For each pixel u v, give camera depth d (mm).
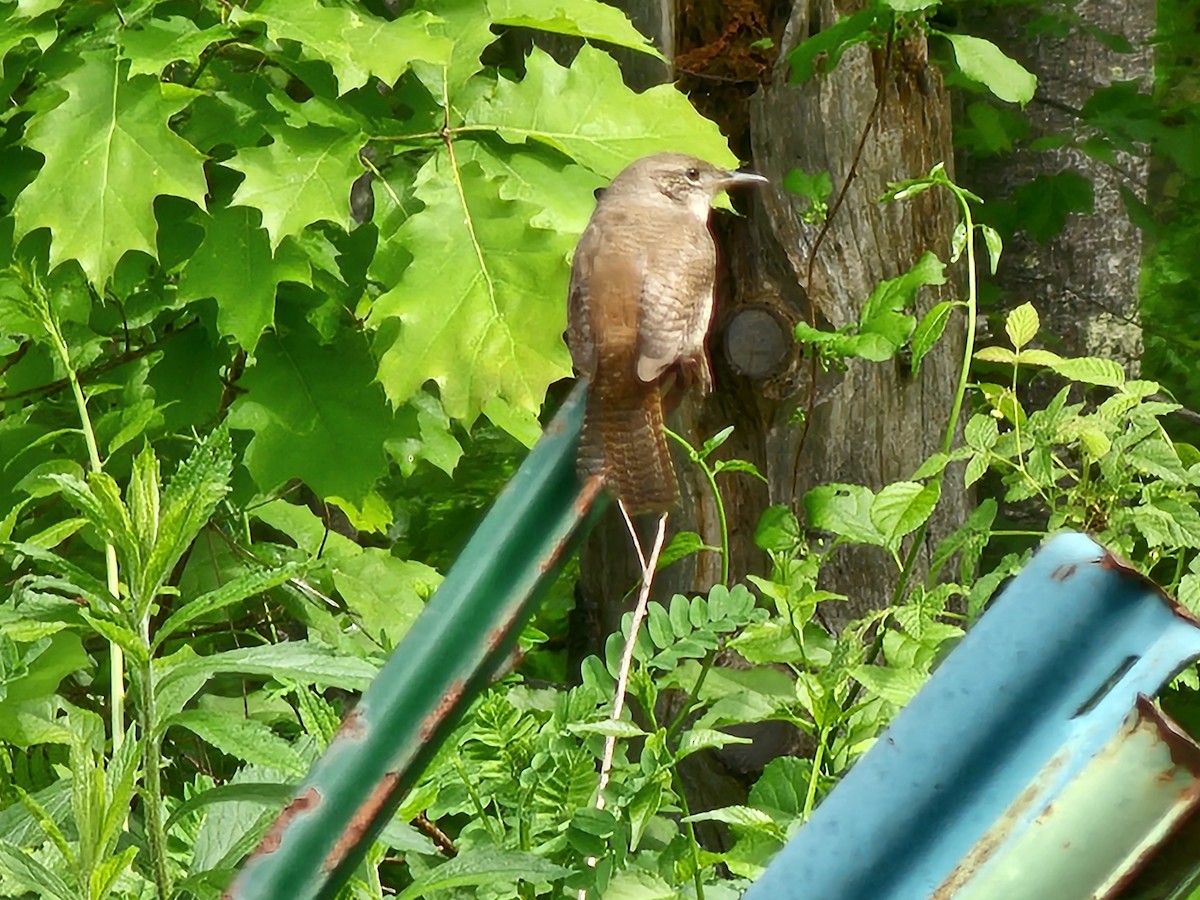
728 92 9375
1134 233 14414
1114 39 13570
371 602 7875
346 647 6926
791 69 9016
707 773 8891
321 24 6777
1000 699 2133
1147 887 1939
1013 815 2010
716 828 8797
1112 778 1961
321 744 4184
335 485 7695
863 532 6359
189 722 3611
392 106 7777
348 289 8141
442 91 7332
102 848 3418
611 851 4297
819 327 9242
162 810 3758
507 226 7035
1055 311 14320
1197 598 5633
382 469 7758
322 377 7824
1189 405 15805
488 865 3635
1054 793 1982
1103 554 2125
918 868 2104
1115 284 14359
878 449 9234
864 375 9172
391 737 2684
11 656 4465
